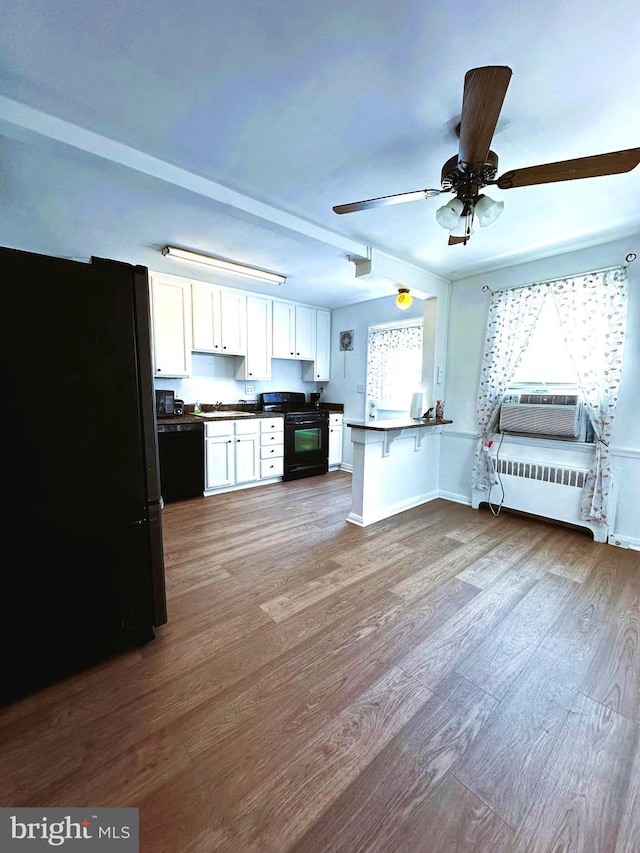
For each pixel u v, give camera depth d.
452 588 2.22
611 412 2.79
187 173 1.92
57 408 1.42
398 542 2.87
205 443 3.94
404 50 1.22
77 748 1.22
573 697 1.46
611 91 1.38
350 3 1.06
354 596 2.13
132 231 2.66
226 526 3.18
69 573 1.49
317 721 1.34
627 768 1.18
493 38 1.17
